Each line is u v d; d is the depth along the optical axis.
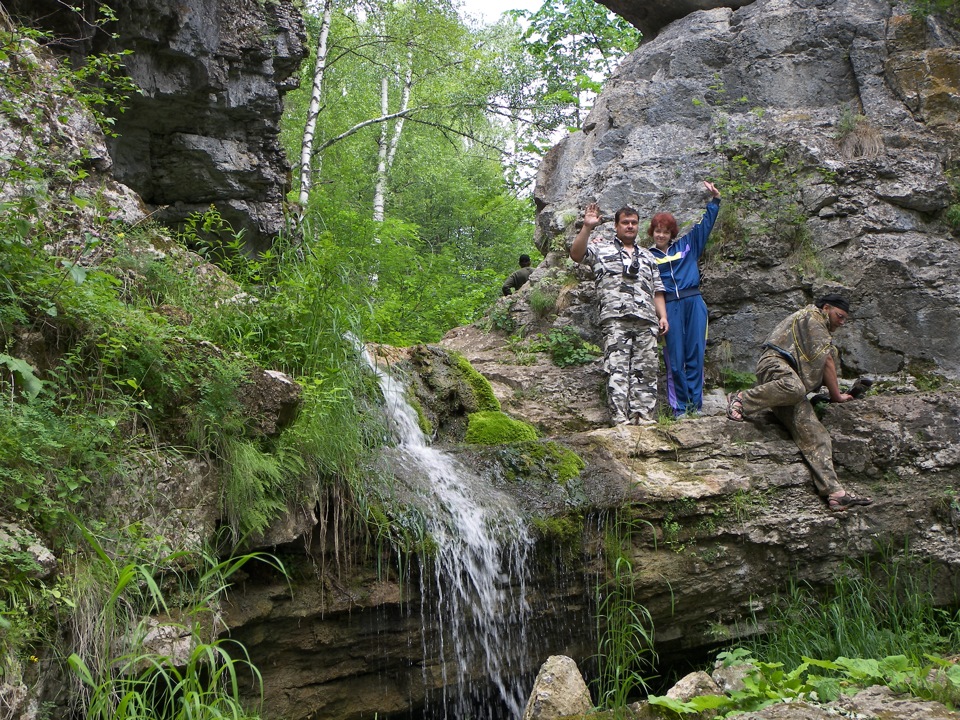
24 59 6.07
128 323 5.10
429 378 7.62
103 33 8.08
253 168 9.19
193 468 5.05
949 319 8.62
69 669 4.21
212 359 5.27
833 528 7.02
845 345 8.70
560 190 10.80
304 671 5.43
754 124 9.84
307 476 5.46
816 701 4.68
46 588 4.14
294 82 9.67
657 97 10.28
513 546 5.96
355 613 5.50
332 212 13.77
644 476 6.66
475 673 5.82
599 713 4.92
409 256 14.85
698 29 10.51
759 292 9.02
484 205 21.08
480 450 6.55
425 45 18.50
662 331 8.28
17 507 4.23
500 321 9.96
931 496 7.28
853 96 9.89
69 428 4.55
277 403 5.46
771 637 6.77
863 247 8.84
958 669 4.71
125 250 5.99
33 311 4.82
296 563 5.37
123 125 8.57
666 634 6.62
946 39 9.94
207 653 4.60
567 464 6.54
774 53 10.14
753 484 6.87
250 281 7.71
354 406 6.23
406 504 5.75
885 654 6.32
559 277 9.76
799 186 9.25
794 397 7.16
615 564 6.21
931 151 9.40
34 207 5.03
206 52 8.49
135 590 4.52
